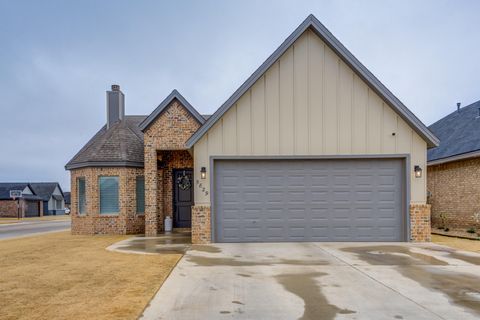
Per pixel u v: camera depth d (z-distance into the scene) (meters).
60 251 10.79
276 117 12.15
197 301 5.68
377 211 12.16
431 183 18.30
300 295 5.95
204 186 12.05
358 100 12.16
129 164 15.95
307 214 12.17
